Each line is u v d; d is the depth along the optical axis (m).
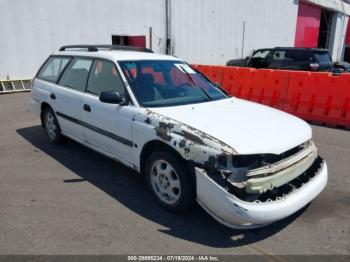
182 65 4.88
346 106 7.39
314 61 11.67
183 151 3.20
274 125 3.50
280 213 2.95
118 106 4.05
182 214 3.56
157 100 4.02
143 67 4.40
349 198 4.03
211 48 18.61
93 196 3.96
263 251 3.01
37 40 11.50
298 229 3.36
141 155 3.81
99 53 4.72
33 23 11.28
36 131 6.62
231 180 2.93
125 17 13.80
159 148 3.62
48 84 5.67
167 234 3.23
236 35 20.23
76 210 3.64
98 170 4.72
